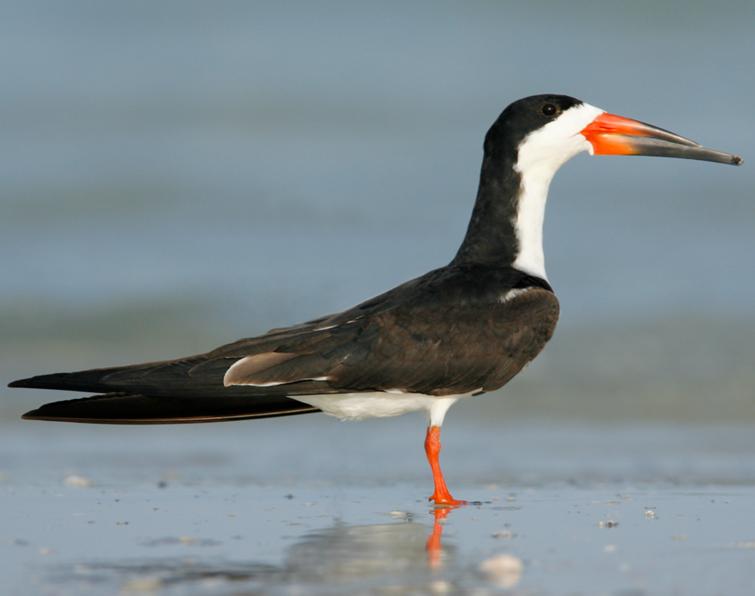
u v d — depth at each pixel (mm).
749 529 8797
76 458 12320
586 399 14656
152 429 13812
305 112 28703
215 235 21047
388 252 20125
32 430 13641
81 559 7898
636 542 8367
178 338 16922
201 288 18422
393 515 9398
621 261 19328
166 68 31141
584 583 7281
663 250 19844
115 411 9391
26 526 8969
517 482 11016
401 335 9602
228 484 10938
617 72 30547
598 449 12664
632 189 23188
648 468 11680
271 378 9305
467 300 9867
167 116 28500
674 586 7211
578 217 21656
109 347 16594
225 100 29344
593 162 24750
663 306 17500
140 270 19172
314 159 25609
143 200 22938
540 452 12539
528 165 10367
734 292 18000
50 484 10859
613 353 16016
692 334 16562
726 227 21078
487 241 10352
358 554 8031
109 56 31719
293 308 17828
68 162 25031
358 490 10625
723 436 13234
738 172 24062
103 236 20984
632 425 13742
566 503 9891
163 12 34500
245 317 17609
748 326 16812
